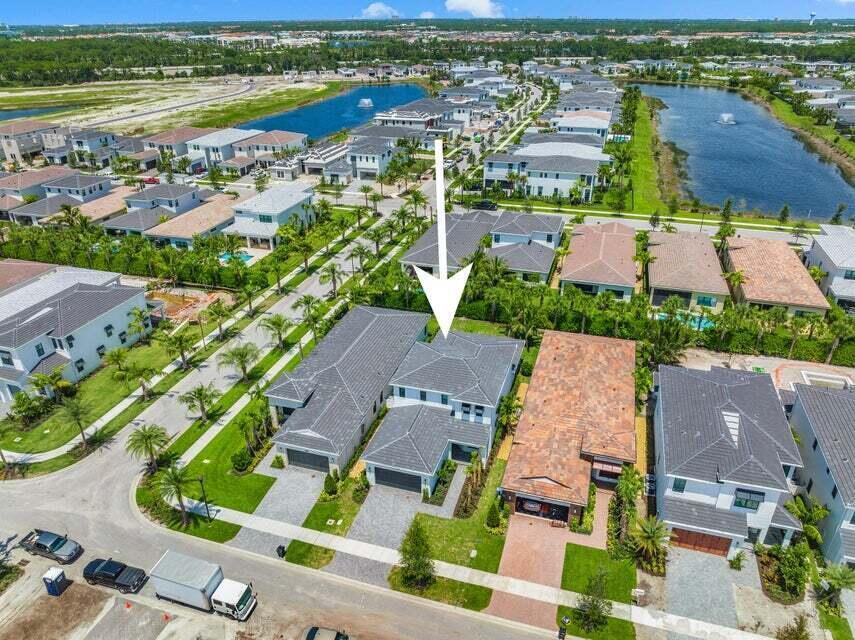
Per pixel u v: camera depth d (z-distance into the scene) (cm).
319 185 13688
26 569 4516
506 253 8781
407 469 4906
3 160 16325
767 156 16250
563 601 4175
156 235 10019
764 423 4856
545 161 12438
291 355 7062
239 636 4000
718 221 11181
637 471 4962
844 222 11312
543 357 6300
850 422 4859
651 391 6119
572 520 4712
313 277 9056
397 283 7919
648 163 15075
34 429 5981
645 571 4366
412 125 17975
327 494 5078
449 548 4594
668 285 7831
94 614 4169
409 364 5859
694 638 3919
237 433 5841
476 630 4006
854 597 4194
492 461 5466
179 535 4772
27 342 6256
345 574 4416
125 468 5472
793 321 6781
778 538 4594
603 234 9350
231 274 8744
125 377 6184
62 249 9562
